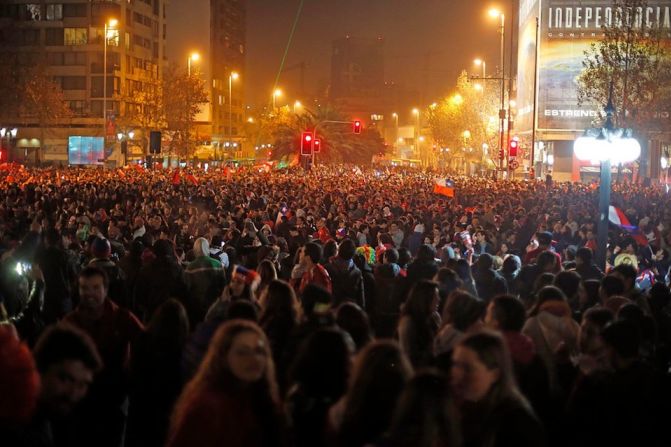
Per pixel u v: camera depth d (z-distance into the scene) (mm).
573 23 75500
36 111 89000
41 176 47500
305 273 10320
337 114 95375
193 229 20125
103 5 97312
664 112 48906
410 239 18922
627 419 5223
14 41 98875
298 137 87750
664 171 70562
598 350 5590
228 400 4398
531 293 9578
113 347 6840
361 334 6332
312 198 29406
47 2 98312
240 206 24250
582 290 8820
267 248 11727
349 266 10758
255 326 4582
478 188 41281
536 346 6602
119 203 27516
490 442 4305
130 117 90062
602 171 14477
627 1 52656
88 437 6652
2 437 4078
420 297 6848
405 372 4324
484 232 18375
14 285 8805
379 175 67500
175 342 6527
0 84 91438
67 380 4492
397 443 3938
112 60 98125
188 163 89062
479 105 88562
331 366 4688
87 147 96188
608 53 51125
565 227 19250
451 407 4012
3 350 4113
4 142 91000
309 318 6305
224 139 143875
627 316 6629
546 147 81688
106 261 9820
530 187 42469
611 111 14336
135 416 6828
